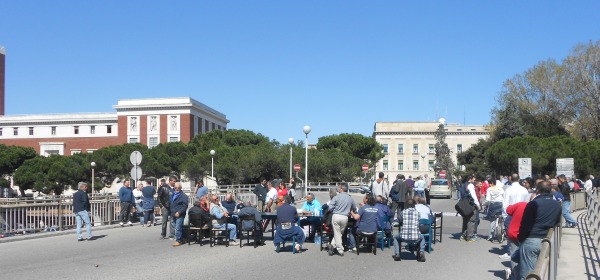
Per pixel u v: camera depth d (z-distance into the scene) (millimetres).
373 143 89938
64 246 15219
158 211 25031
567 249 14297
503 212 14734
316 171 60312
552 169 47625
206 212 15664
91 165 54250
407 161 105375
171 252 14086
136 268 11555
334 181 62531
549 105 59906
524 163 27328
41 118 100000
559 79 59094
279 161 53344
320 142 91562
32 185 57688
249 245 15461
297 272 11156
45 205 18141
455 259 12969
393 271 11352
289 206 14164
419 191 25188
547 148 47906
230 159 53438
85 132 99438
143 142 93125
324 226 14523
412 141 105562
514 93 63469
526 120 63406
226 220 15273
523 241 8758
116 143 96375
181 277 10531
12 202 23844
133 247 15078
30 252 13961
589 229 19000
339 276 10742
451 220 23438
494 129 69688
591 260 12281
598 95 55781
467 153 75812
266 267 11766
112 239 16984
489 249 14641
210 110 102500
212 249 14719
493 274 11070
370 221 13680
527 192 13953
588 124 56719
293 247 14000
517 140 51094
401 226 12852
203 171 54312
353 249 14172
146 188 21375
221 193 33000
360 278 10547
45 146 99438
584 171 45094
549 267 6848
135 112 93812
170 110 92688
